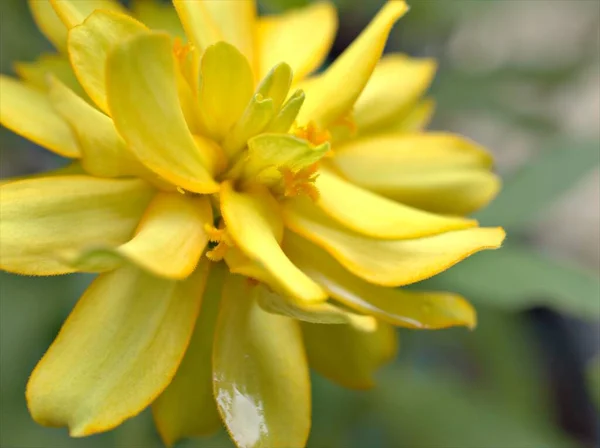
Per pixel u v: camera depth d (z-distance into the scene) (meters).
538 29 0.32
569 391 0.30
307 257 0.17
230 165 0.17
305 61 0.18
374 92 0.18
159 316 0.16
